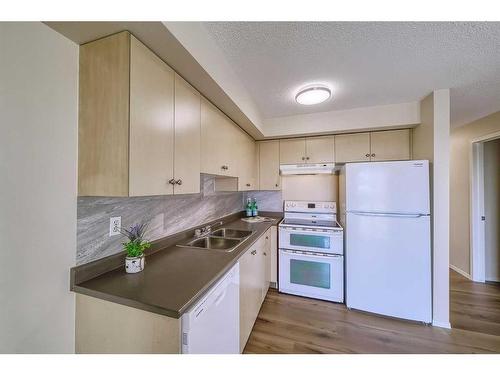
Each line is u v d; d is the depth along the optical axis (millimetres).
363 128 2332
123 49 870
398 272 1976
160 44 945
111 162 888
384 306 2016
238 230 2209
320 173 2924
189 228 1838
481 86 1827
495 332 1807
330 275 2305
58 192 897
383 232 2023
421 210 1906
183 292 875
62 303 911
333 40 1248
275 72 1609
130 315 849
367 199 2078
